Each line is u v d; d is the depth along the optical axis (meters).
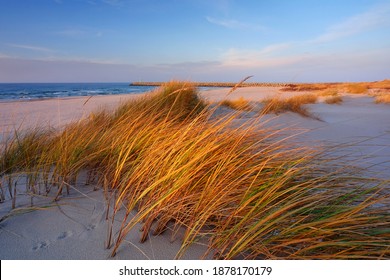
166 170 1.95
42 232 1.64
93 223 1.76
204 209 1.66
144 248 1.54
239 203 1.66
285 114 8.98
